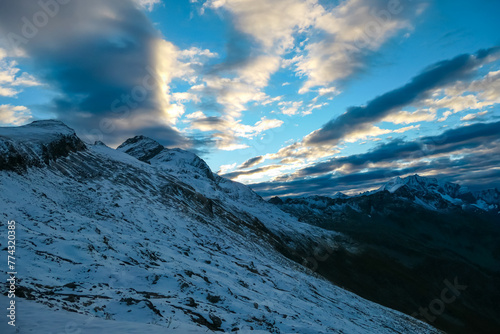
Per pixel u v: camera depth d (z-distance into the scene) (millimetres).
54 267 19266
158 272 25422
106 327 10344
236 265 51062
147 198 82375
